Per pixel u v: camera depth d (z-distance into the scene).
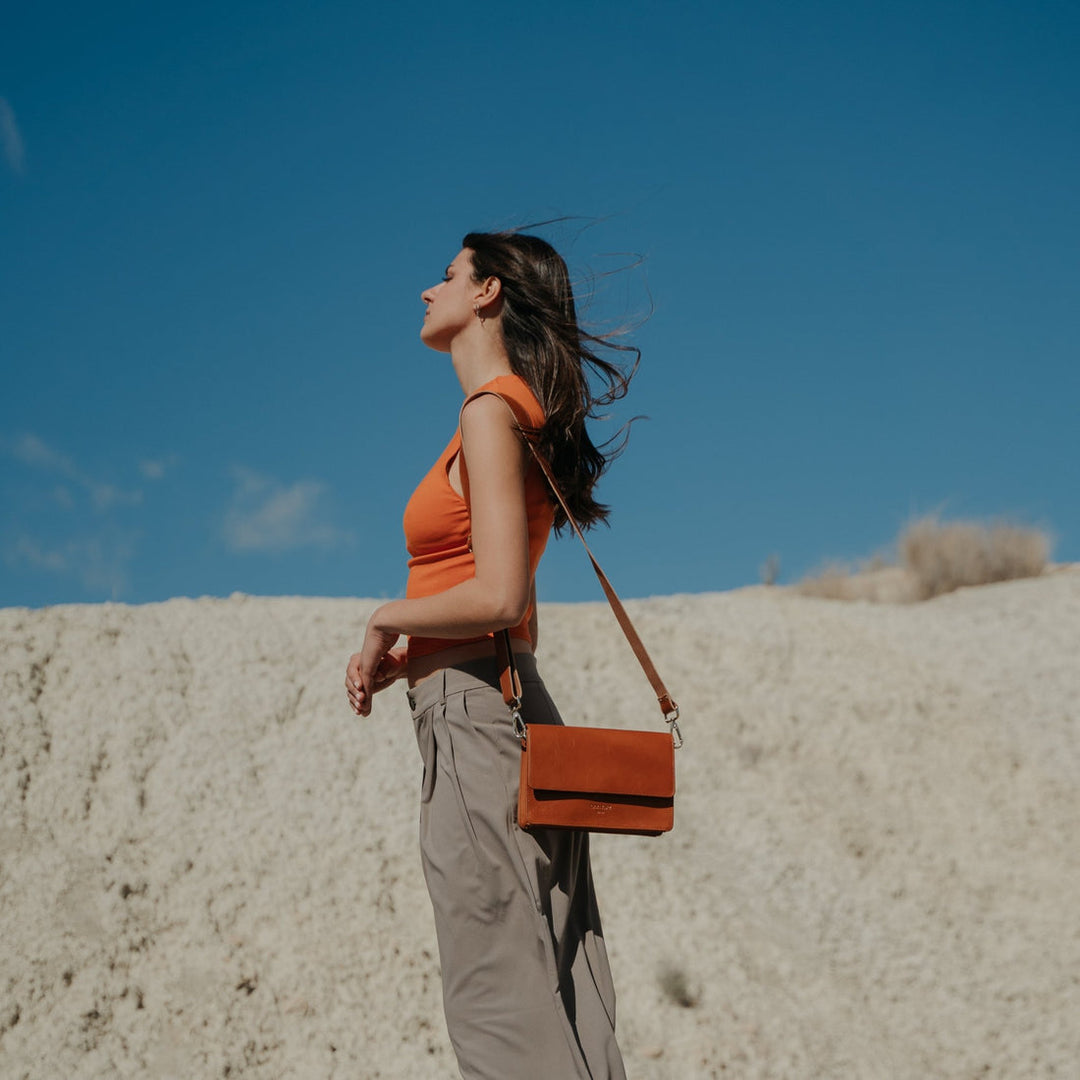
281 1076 4.59
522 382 2.47
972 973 5.81
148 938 5.17
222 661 7.22
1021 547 11.47
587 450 2.60
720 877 6.30
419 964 5.19
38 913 5.16
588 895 2.39
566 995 2.25
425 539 2.43
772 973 5.61
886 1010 5.52
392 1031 4.84
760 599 9.73
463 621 2.24
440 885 2.32
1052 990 5.67
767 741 7.66
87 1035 4.63
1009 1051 5.26
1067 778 7.41
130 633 7.40
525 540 2.27
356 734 6.70
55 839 5.65
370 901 5.52
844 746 7.69
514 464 2.31
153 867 5.57
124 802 5.94
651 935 5.68
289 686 7.04
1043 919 6.25
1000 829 7.01
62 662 6.95
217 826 5.87
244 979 5.00
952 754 7.68
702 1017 5.20
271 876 5.60
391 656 2.59
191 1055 4.61
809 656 8.60
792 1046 5.11
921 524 11.88
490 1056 2.22
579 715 7.50
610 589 2.47
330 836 5.91
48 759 6.15
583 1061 2.19
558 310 2.55
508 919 2.26
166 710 6.65
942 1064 5.18
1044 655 8.81
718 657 8.50
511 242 2.61
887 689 8.26
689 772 7.25
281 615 7.95
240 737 6.55
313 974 5.07
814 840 6.76
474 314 2.59
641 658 2.46
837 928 6.08
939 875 6.61
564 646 8.35
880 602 11.16
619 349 2.67
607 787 2.26
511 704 2.29
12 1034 4.60
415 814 6.15
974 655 8.82
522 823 2.23
